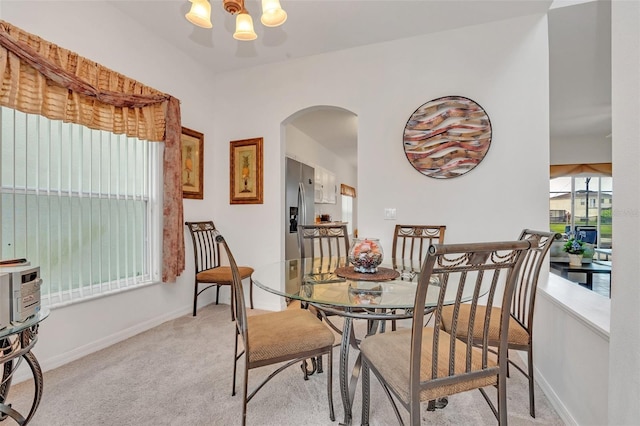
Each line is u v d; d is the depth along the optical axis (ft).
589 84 11.59
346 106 9.90
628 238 3.07
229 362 6.81
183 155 10.00
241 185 11.18
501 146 8.41
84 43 7.14
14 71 5.61
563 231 19.13
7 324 3.60
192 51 9.98
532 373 5.10
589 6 7.62
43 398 5.43
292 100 10.54
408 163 9.28
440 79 8.95
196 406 5.27
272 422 4.90
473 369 3.80
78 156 7.11
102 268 7.66
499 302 8.34
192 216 10.43
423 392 3.47
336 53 10.00
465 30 8.72
